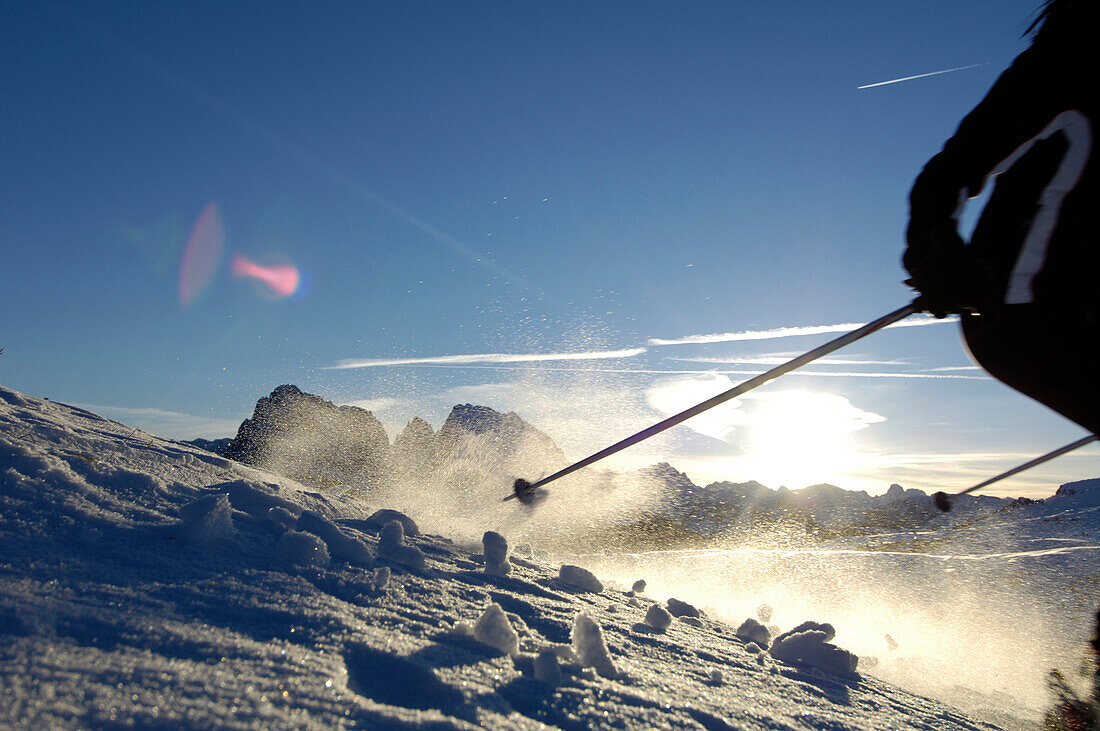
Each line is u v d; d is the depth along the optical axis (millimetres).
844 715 2055
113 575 1728
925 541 12109
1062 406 1819
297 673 1352
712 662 2408
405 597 2205
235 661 1354
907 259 1975
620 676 1910
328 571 2262
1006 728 2436
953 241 1888
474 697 1453
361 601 2037
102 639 1340
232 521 2512
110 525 2139
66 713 1027
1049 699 2520
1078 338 1714
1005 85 1775
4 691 1052
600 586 3529
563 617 2516
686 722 1612
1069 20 1693
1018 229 1796
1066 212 1710
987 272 1854
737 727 1671
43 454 2607
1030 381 1841
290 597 1862
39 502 2164
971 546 12172
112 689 1132
